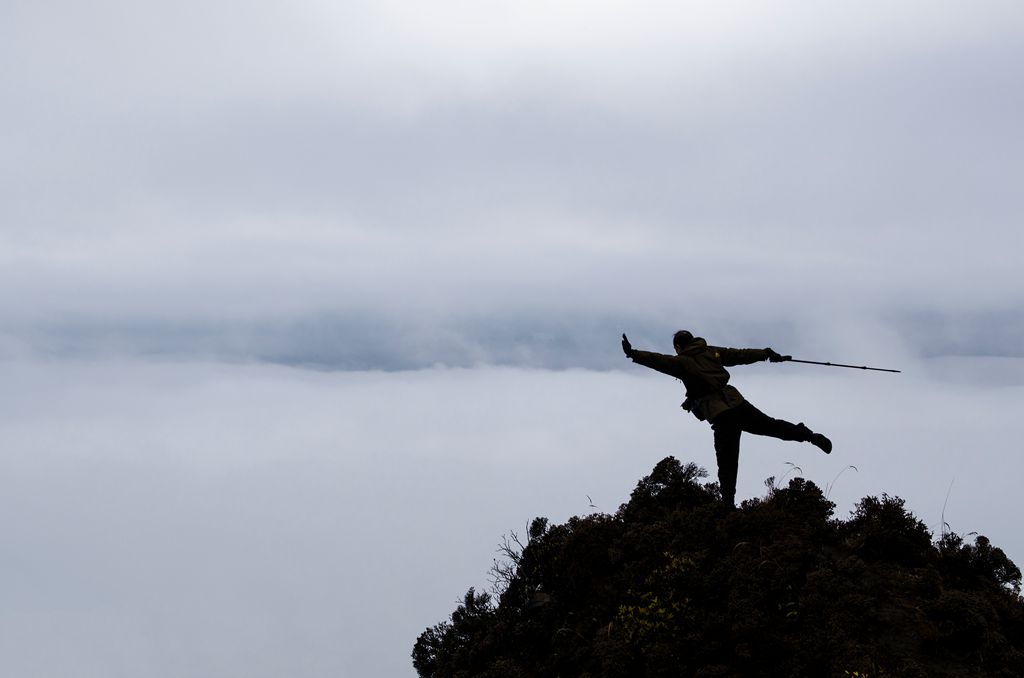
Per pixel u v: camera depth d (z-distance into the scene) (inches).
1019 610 534.3
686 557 571.2
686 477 658.2
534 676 577.9
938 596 541.6
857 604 527.2
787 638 508.7
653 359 592.7
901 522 592.7
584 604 605.6
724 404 583.8
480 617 660.1
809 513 607.5
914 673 485.7
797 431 581.3
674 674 516.1
